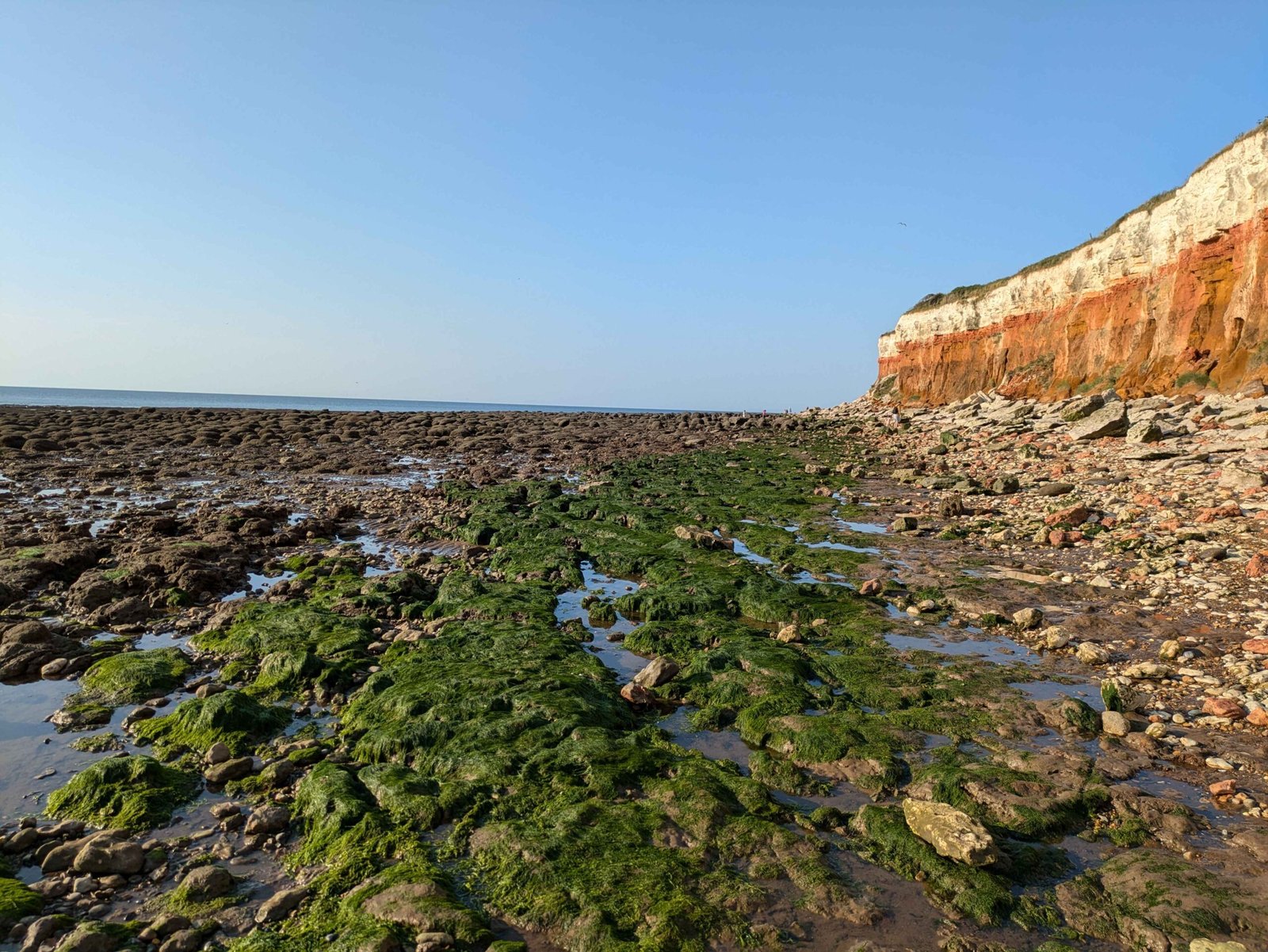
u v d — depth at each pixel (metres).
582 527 20.77
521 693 9.73
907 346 79.75
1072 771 8.05
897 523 20.80
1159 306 39.47
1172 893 6.10
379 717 9.49
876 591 15.03
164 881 6.48
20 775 8.18
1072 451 30.06
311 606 13.50
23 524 21.14
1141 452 26.25
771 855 6.71
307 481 32.28
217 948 5.66
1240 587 13.53
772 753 8.80
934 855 6.65
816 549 18.61
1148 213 41.75
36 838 6.98
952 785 7.79
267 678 10.77
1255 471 19.92
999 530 20.00
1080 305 48.44
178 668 11.05
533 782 7.85
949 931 5.86
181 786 7.96
